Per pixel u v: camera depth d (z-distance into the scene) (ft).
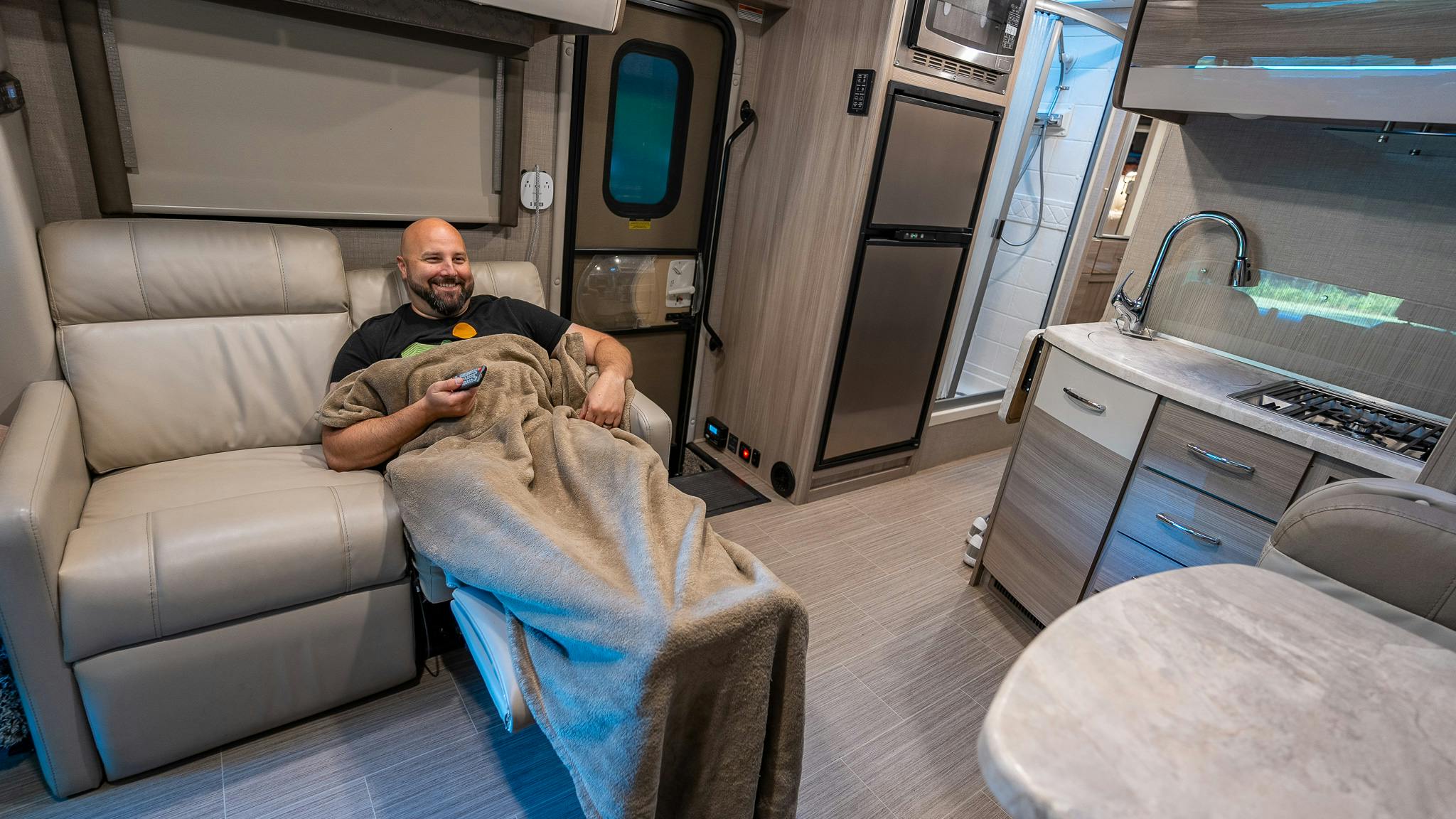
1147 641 2.09
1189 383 6.04
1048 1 9.32
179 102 5.72
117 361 5.39
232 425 5.89
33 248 5.06
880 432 9.88
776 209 9.12
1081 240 11.59
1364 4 5.19
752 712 3.98
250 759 4.94
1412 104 5.10
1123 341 7.44
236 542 4.43
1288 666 2.06
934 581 8.10
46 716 4.20
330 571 4.79
